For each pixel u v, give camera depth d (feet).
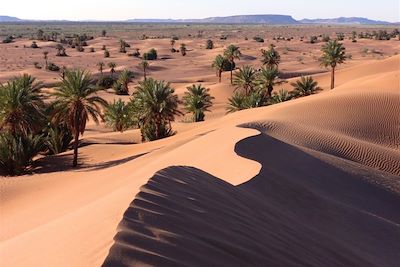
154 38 626.64
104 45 491.31
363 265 28.58
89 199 50.98
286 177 45.39
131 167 69.15
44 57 369.30
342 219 39.55
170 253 17.33
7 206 63.31
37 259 17.97
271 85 165.78
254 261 20.66
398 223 48.21
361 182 57.62
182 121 167.84
